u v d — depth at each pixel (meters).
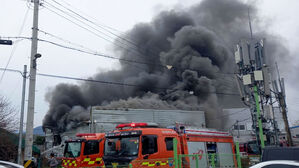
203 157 9.98
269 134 14.50
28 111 10.97
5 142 13.73
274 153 6.43
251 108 14.45
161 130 9.18
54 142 21.81
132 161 8.18
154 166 8.44
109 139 9.31
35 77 11.48
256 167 5.36
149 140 8.63
